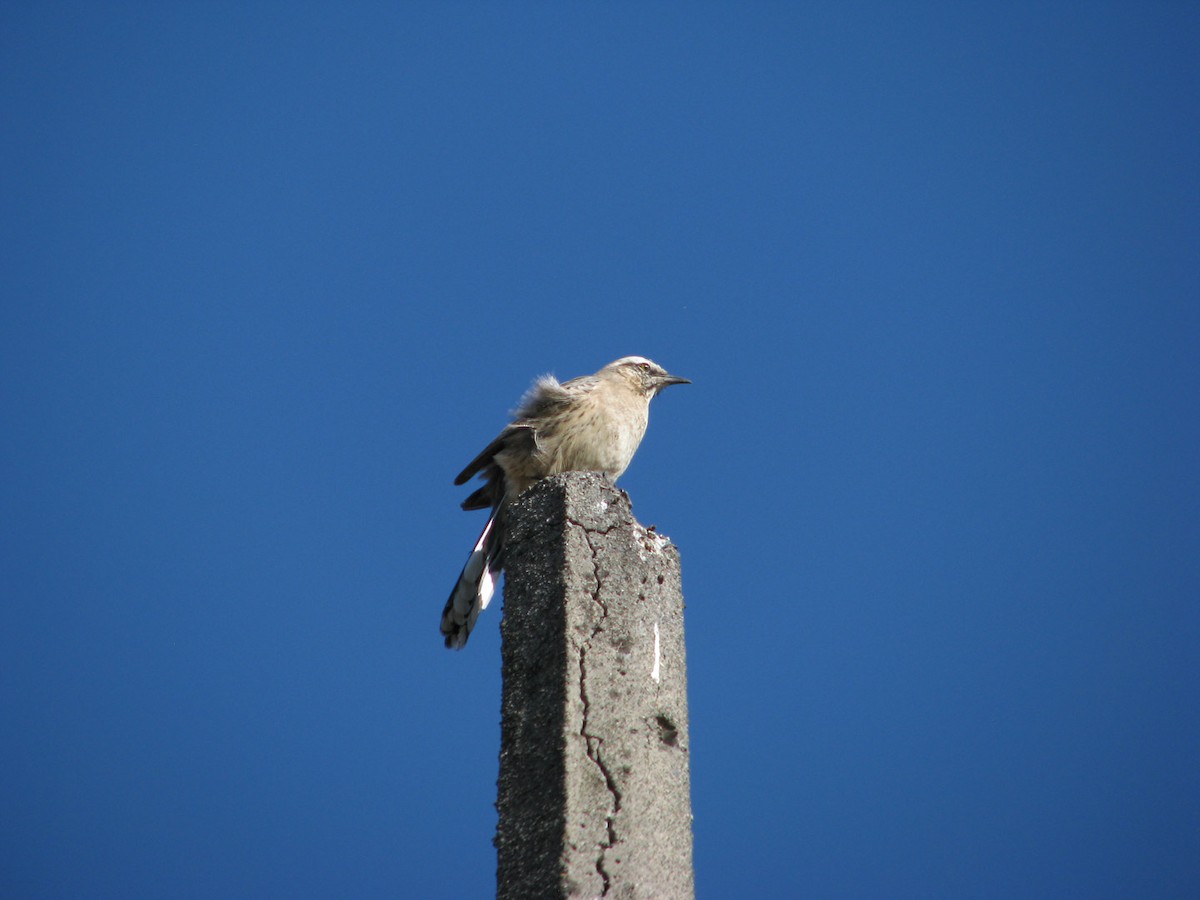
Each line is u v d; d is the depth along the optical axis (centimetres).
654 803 987
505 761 1005
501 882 962
